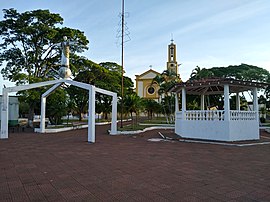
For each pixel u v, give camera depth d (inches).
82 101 1546.5
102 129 1011.9
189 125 629.3
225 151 426.0
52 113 1075.9
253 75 1298.0
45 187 214.7
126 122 1545.3
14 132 826.2
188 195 195.6
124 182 231.3
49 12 976.3
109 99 1612.9
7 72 993.5
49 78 988.6
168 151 423.5
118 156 372.5
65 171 274.7
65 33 987.9
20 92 871.7
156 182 231.8
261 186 220.4
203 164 315.9
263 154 396.5
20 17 944.3
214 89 716.0
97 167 295.6
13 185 220.4
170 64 2237.9
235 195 196.2
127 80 1792.6
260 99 1659.7
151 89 2347.4
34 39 972.6
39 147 469.1
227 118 554.3
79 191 204.1
